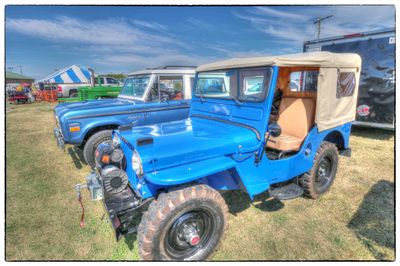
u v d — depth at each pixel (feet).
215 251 8.41
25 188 12.96
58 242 9.04
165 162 7.02
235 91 9.75
